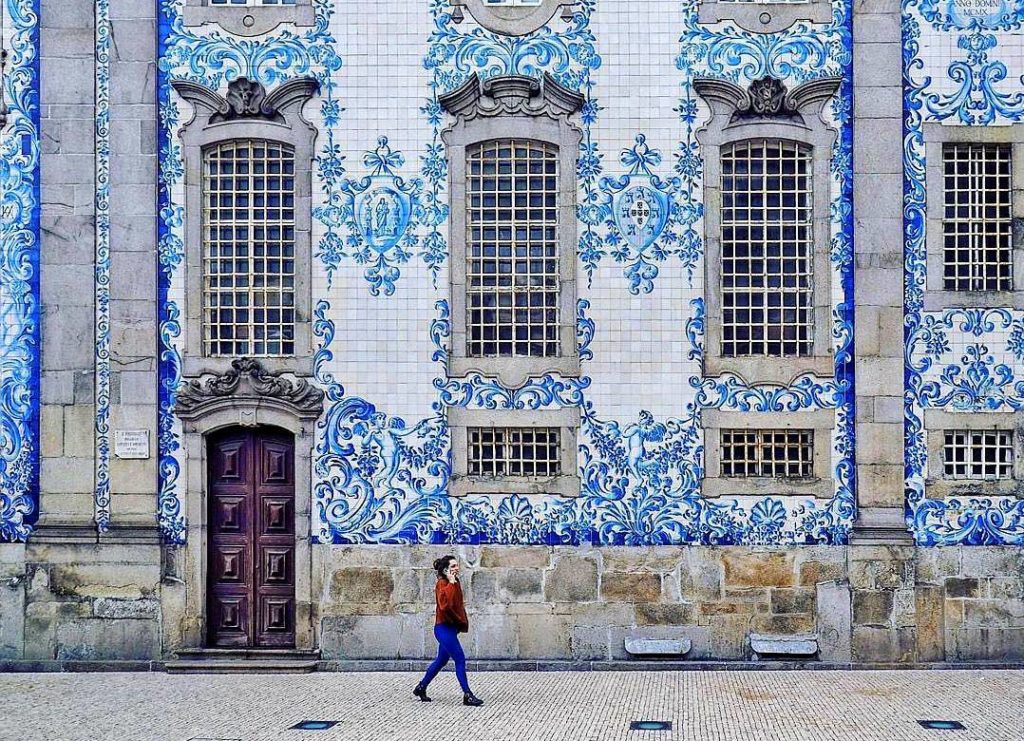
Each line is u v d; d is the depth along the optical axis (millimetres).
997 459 17141
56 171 17469
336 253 17406
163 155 17516
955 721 13844
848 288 17234
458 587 15031
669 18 17375
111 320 17406
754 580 17078
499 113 17375
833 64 17312
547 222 17453
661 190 17312
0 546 17375
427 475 17266
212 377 17344
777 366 17172
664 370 17234
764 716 14148
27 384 17453
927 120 17234
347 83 17438
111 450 17359
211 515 17469
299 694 15516
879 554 16984
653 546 17125
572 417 17219
